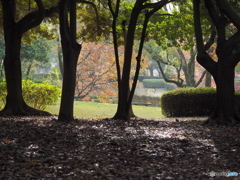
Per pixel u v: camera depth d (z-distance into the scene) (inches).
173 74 1633.9
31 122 464.1
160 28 727.7
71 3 497.4
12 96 612.7
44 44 1279.5
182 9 699.4
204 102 696.4
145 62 1363.2
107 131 388.8
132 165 232.2
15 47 613.6
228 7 458.3
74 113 732.7
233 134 374.3
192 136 358.3
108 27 737.6
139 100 1421.0
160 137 347.6
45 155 258.1
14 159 241.0
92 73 1362.0
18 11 749.9
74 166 224.5
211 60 480.7
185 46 746.2
